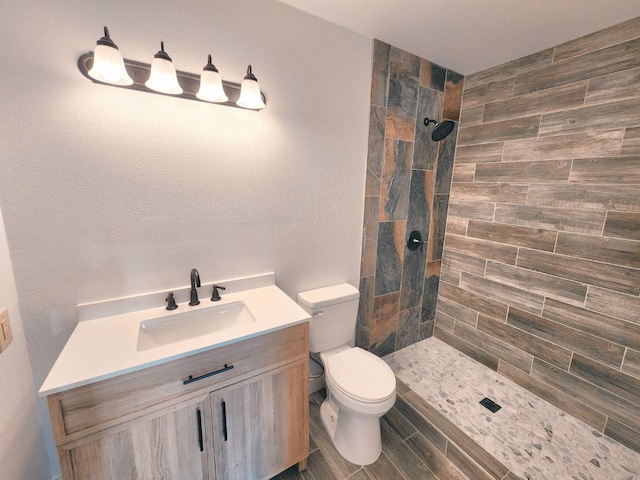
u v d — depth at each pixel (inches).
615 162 57.0
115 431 36.2
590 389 63.8
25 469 40.8
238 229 57.4
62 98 40.3
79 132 41.8
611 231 58.4
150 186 47.8
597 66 58.4
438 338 98.8
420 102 76.6
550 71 65.4
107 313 47.7
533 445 59.4
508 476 53.2
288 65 56.4
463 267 88.5
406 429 66.2
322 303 64.7
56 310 44.6
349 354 66.0
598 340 62.0
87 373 33.9
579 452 58.1
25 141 39.1
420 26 59.9
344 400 54.2
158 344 47.9
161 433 39.3
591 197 60.8
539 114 67.9
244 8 50.4
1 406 36.2
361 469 56.5
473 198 83.8
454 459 58.5
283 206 61.8
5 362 37.5
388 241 80.5
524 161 71.4
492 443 59.5
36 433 44.2
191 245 53.2
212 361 41.2
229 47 50.2
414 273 89.0
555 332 68.9
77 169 42.6
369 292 80.2
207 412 42.2
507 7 52.4
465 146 84.8
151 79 40.1
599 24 56.2
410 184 80.7
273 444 50.0
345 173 68.9
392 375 58.5
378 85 68.7
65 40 39.4
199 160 51.0
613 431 60.9
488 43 65.5
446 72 79.7
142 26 43.3
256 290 60.5
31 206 40.8
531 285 72.6
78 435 34.2
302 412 52.2
